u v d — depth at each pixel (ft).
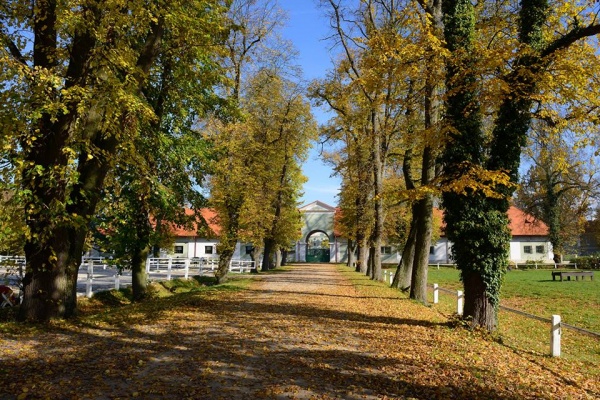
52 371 22.54
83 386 20.45
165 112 57.72
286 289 71.36
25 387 19.90
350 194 110.83
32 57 36.37
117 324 35.65
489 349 30.83
